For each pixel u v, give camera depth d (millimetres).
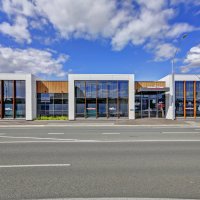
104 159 7363
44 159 7402
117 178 5461
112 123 21234
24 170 6156
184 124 20250
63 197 4379
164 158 7480
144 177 5531
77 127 18516
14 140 11469
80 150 8836
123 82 27781
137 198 4309
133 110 27312
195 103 27969
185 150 8797
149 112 28859
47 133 14398
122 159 7355
